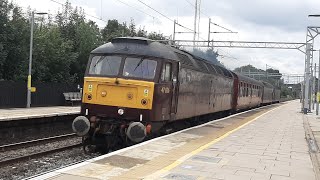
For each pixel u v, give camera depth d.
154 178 9.06
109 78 15.14
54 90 38.25
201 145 14.16
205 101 22.48
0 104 31.81
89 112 15.38
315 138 19.23
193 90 19.58
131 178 8.98
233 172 10.08
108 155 11.34
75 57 43.34
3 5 34.84
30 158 14.83
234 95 34.84
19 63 36.56
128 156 11.38
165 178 9.09
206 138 16.08
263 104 61.41
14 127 19.97
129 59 15.34
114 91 15.12
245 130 20.23
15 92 33.38
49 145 18.42
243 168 10.62
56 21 46.53
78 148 17.59
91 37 46.72
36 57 38.41
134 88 14.95
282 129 22.31
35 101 35.91
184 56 18.28
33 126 21.50
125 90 15.02
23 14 38.16
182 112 18.09
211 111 24.56
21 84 34.03
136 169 9.91
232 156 12.31
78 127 14.88
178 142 14.47
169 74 16.02
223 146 14.25
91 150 15.96
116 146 15.34
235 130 19.84
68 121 25.09
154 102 14.89
